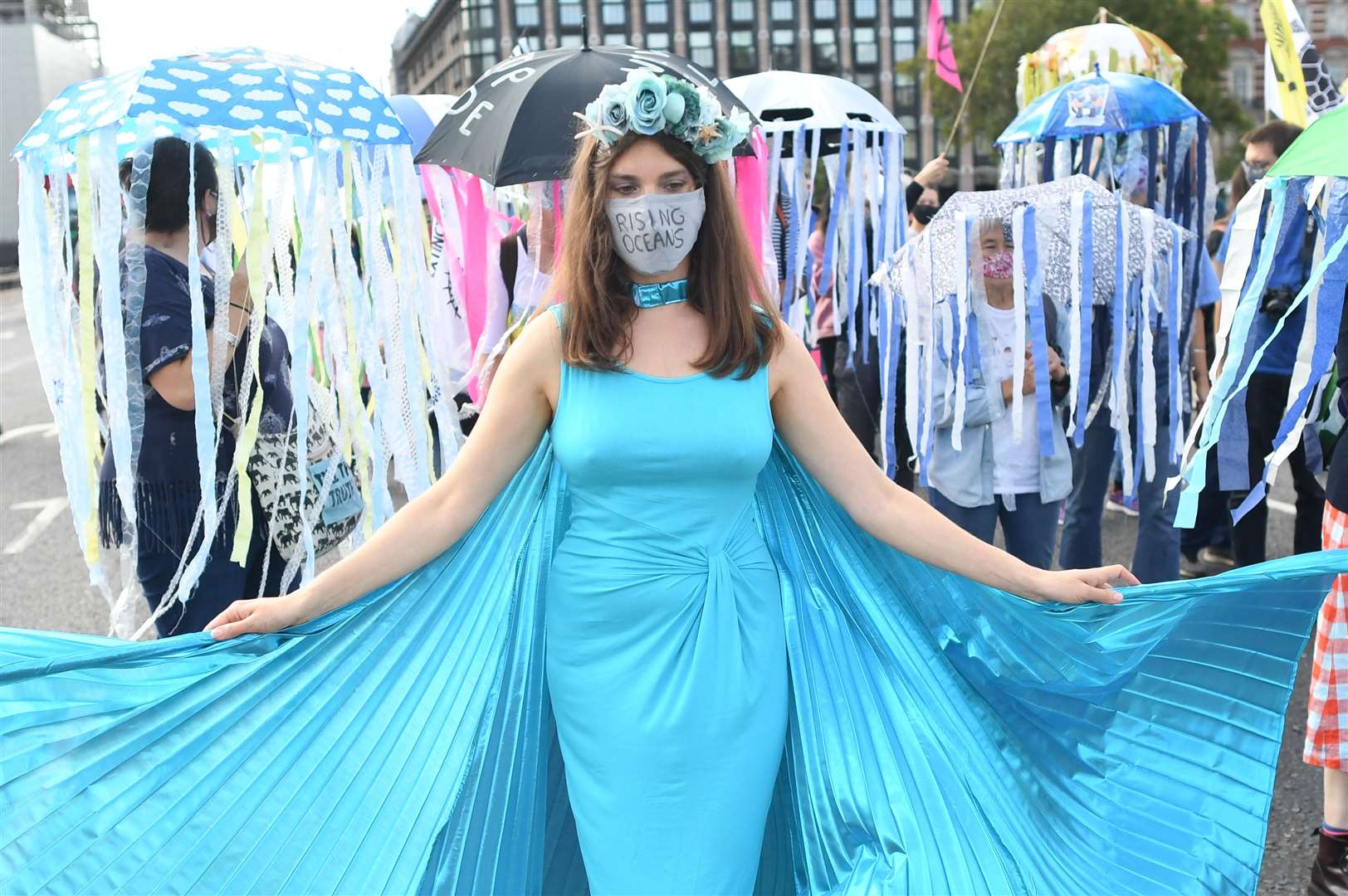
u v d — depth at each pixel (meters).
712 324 2.30
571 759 2.39
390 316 3.62
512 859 2.50
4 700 2.27
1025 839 2.50
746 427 2.31
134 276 3.17
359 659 2.41
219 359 3.24
